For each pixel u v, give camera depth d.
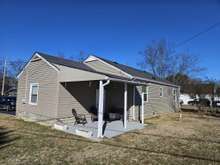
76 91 15.12
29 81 15.98
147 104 19.75
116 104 18.12
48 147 8.96
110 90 18.47
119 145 9.56
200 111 29.48
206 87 38.03
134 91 17.62
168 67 41.00
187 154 8.40
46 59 14.81
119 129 12.91
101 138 10.71
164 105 23.77
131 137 11.14
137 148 9.12
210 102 38.78
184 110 31.47
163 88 23.67
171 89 26.05
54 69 14.29
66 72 13.51
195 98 43.62
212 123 17.36
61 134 11.45
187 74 40.78
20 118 16.25
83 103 15.69
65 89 14.29
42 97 14.78
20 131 11.84
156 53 41.41
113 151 8.65
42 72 15.06
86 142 9.95
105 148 9.05
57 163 7.20
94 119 15.95
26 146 9.02
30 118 15.41
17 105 16.73
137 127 13.81
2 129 12.27
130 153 8.42
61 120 13.90
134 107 17.72
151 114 20.48
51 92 14.22
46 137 10.65
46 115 14.26
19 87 16.81
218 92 37.31
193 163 7.39
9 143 9.39
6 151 8.31
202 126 15.48
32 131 11.95
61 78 13.78
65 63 15.65
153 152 8.59
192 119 19.81
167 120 18.44
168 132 12.66
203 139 11.02
